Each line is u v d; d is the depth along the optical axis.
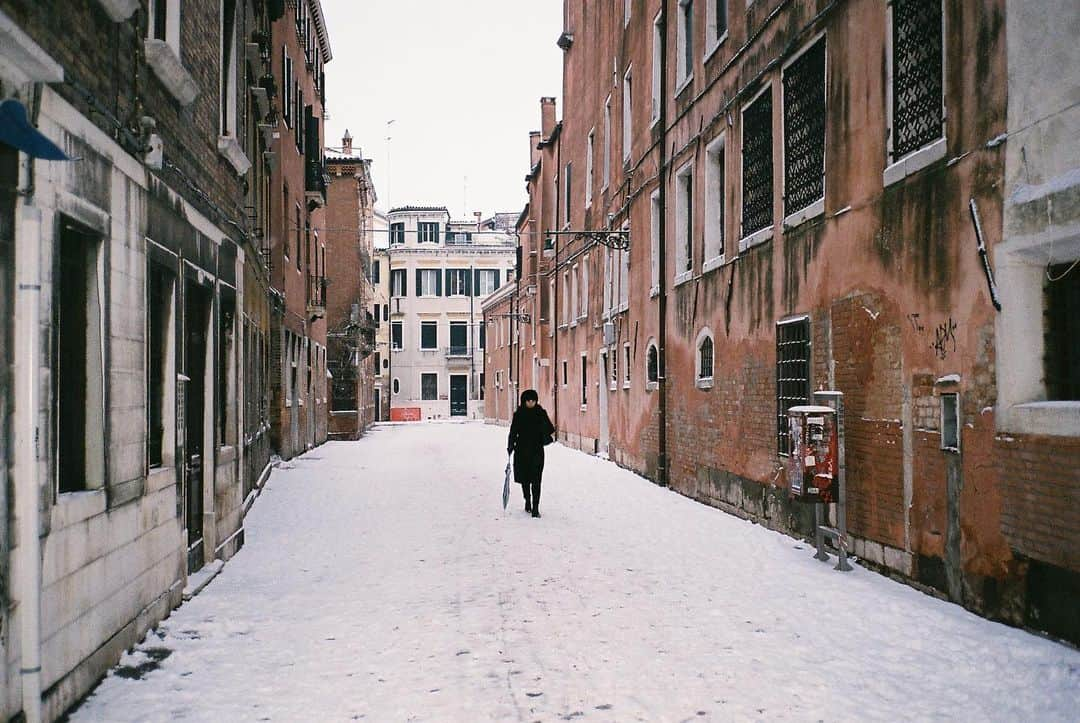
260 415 15.71
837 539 8.73
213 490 8.35
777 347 10.55
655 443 16.78
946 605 6.72
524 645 5.78
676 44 15.42
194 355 7.98
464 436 37.62
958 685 4.91
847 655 5.49
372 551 9.46
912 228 7.42
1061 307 6.03
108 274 5.20
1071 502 5.44
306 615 6.61
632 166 19.02
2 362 3.91
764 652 5.58
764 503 11.00
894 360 7.72
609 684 4.98
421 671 5.25
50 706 4.30
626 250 19.81
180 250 6.96
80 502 4.72
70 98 4.67
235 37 9.98
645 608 6.76
